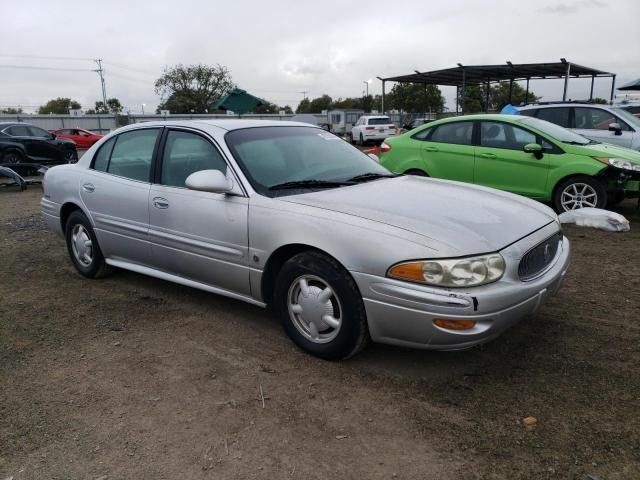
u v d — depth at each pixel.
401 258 2.91
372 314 3.06
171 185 4.16
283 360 3.45
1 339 3.85
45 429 2.76
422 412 2.84
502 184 7.74
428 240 2.93
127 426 2.78
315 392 3.06
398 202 3.44
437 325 2.86
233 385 3.16
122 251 4.67
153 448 2.60
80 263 5.21
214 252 3.82
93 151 5.04
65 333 3.94
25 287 5.00
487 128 7.91
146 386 3.17
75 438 2.69
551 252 3.52
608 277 4.93
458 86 27.95
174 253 4.14
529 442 2.57
